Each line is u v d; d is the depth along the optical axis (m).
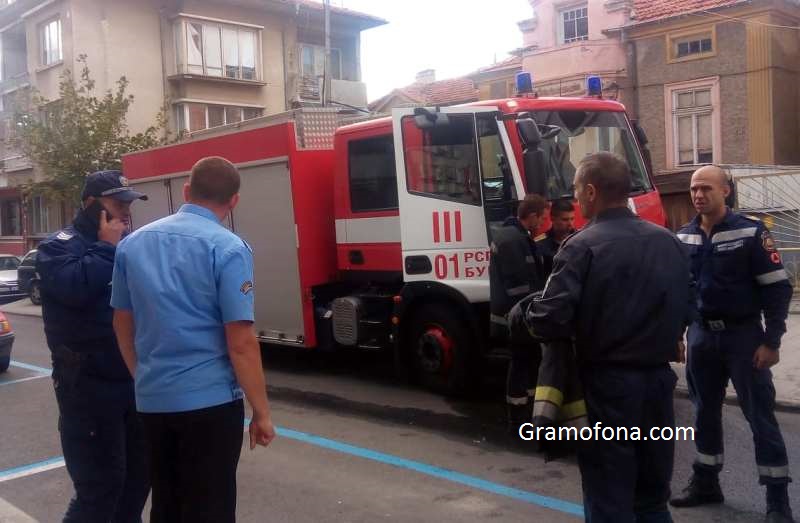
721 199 4.49
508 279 6.20
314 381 8.84
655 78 20.45
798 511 4.65
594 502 3.35
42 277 3.61
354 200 8.18
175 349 3.02
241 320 3.04
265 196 8.75
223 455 3.08
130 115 23.78
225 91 25.39
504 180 6.95
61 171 19.88
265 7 26.11
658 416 3.38
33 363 11.09
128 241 3.19
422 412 7.27
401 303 7.63
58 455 6.42
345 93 25.81
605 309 3.29
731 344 4.48
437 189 7.29
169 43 24.62
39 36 24.98
